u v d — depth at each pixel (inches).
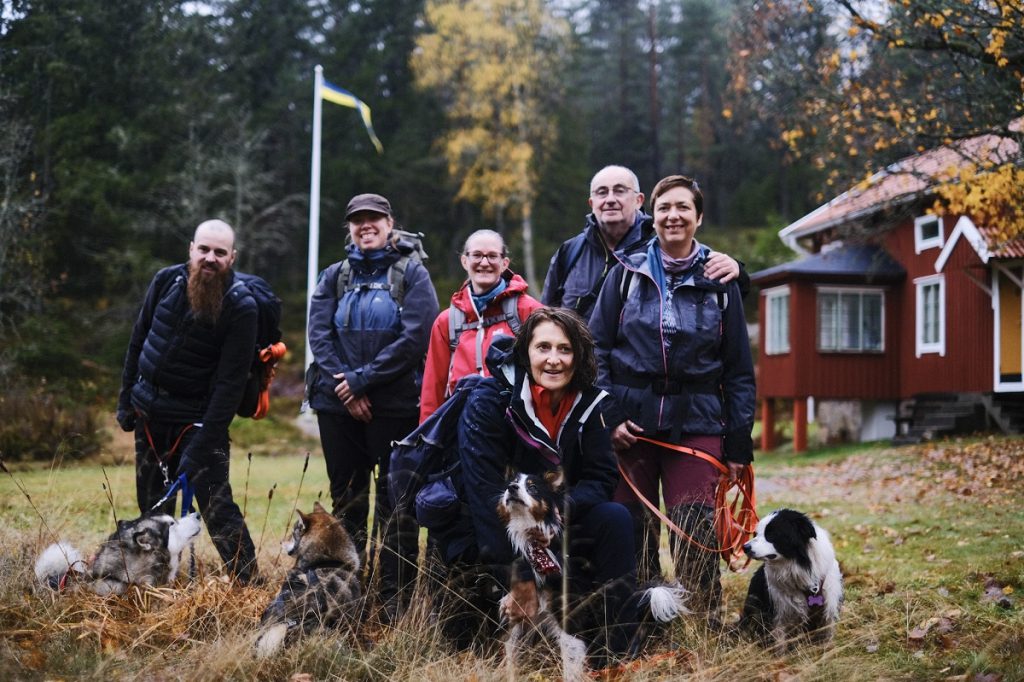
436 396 186.9
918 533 309.3
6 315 961.5
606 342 177.0
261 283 201.5
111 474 415.5
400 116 1672.0
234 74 1541.6
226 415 188.2
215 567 194.2
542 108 1437.0
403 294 197.0
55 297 1141.1
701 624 156.8
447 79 1396.4
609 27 2354.8
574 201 1640.0
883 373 770.8
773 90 584.4
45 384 889.5
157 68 1306.6
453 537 159.0
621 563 148.7
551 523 143.1
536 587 144.5
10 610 148.0
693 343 170.7
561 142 1652.3
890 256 786.8
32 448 556.4
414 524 172.6
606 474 155.4
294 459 613.6
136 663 135.9
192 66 1435.8
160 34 1331.2
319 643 141.1
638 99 2290.8
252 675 133.0
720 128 2237.9
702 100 2271.2
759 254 1513.3
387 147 1625.2
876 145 494.3
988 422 659.4
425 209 1619.1
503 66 1348.4
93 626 146.5
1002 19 394.3
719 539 171.6
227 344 188.1
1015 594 210.1
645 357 171.8
